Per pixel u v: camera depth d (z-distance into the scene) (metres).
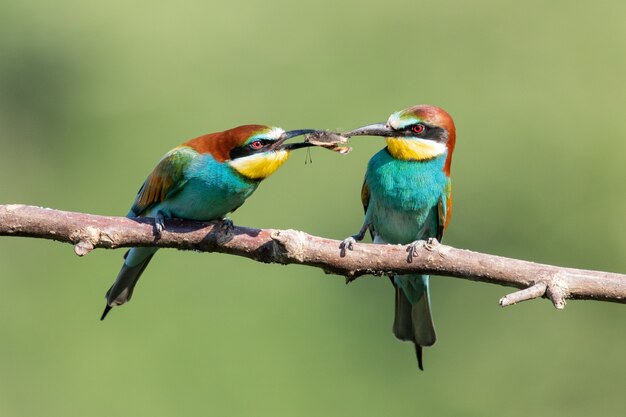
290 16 14.09
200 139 7.69
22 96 15.41
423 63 13.90
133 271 7.85
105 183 14.46
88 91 14.81
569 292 6.08
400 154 8.43
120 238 6.62
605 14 14.27
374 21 14.05
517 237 13.79
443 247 6.51
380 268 6.59
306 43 13.96
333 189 13.57
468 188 13.79
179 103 14.09
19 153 14.94
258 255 6.77
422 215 8.59
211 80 14.02
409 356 13.44
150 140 14.27
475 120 13.91
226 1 14.20
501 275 6.32
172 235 6.72
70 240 6.50
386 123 8.47
